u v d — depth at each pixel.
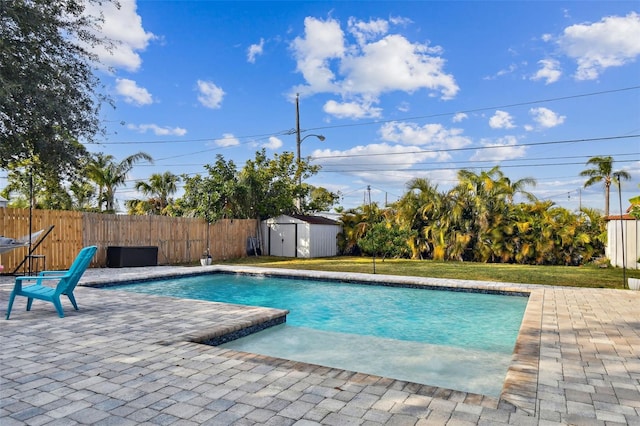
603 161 25.88
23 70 9.17
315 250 20.95
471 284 10.11
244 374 3.60
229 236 19.11
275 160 23.27
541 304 7.34
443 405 3.00
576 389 3.36
